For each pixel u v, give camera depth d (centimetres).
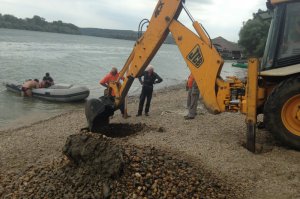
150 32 904
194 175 620
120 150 597
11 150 955
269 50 792
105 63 4562
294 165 699
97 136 622
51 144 1005
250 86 765
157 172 587
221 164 721
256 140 859
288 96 744
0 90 2212
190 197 550
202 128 1034
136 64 944
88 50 7288
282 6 776
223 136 930
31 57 4375
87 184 566
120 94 992
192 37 846
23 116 1620
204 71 834
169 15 870
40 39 9969
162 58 7275
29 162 848
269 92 812
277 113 758
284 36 777
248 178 659
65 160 662
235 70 4591
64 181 588
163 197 539
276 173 672
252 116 773
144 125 1103
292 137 752
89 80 3061
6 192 607
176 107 1534
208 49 827
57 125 1284
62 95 1945
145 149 695
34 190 586
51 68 3578
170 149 816
